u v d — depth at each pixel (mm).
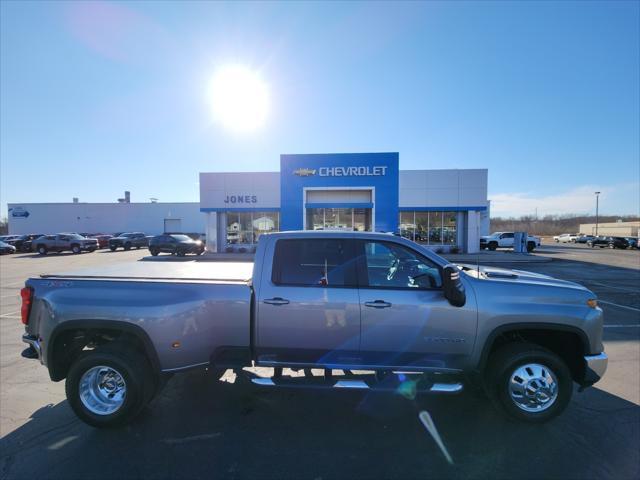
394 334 3146
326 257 3344
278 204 24359
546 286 3217
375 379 3217
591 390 3793
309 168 22344
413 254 3312
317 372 4281
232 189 24562
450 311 3109
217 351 3301
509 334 3395
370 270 3357
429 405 3492
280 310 3219
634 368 4375
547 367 3078
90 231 47500
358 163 22031
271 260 3357
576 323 3109
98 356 3051
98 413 3061
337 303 3172
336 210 23031
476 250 23422
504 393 3084
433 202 23391
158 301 3146
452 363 3174
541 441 2898
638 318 6934
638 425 3129
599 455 2721
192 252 23766
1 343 5398
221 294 3271
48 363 3215
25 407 3449
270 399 3625
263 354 3322
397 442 2885
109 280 3354
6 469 2543
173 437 2949
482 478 2465
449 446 2832
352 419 3240
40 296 3287
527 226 98812
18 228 47531
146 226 47750
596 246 41156
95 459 2656
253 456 2697
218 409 3422
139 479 2438
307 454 2725
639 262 20000
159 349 3105
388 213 21969
